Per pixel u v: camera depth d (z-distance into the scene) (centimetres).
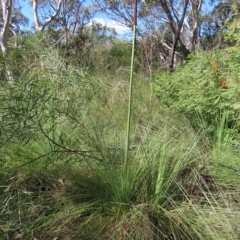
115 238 217
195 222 219
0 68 228
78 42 1059
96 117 325
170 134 323
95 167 259
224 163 283
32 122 225
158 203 239
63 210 233
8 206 208
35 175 250
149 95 451
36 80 237
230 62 311
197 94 332
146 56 655
